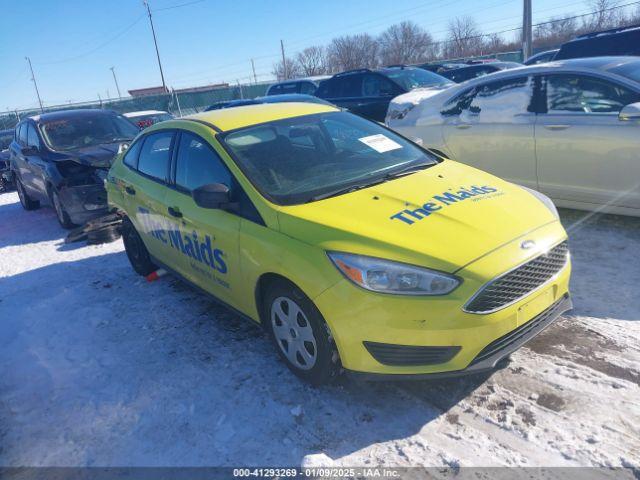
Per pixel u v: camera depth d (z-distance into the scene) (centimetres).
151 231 463
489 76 583
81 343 414
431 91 766
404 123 677
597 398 281
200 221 369
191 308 450
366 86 1053
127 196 493
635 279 407
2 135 1545
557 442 255
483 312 262
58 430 312
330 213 304
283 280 306
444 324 261
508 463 246
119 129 845
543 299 288
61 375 371
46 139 793
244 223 330
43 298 520
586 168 498
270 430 286
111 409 323
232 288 359
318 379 305
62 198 717
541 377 303
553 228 306
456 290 260
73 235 710
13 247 732
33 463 287
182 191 402
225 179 355
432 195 321
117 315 455
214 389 328
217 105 1380
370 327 270
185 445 283
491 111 571
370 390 309
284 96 1102
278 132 389
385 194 323
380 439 271
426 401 295
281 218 311
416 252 269
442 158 405
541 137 524
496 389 298
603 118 482
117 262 600
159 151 447
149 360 373
